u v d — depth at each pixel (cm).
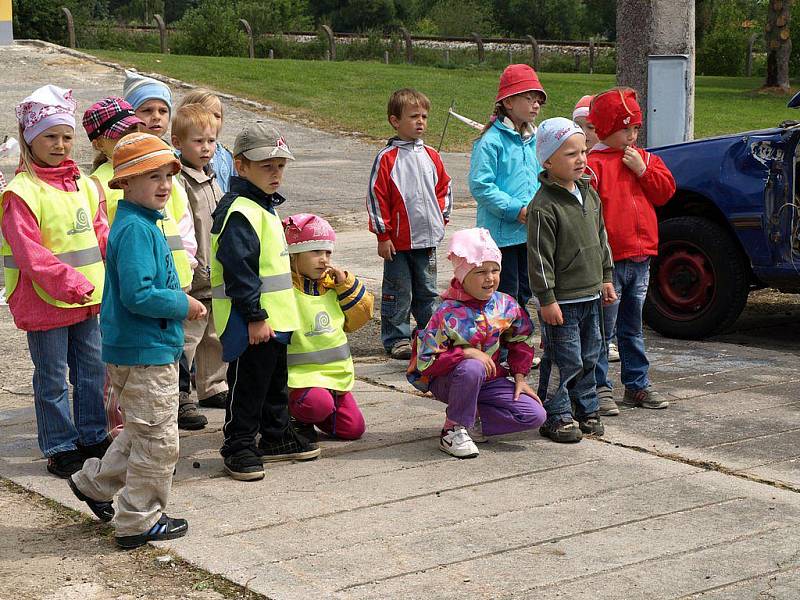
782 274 729
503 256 682
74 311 506
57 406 508
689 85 927
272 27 4416
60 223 504
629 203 588
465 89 2903
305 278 544
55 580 394
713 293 758
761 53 5116
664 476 491
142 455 417
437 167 716
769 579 384
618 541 418
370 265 1043
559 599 368
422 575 389
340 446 545
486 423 537
